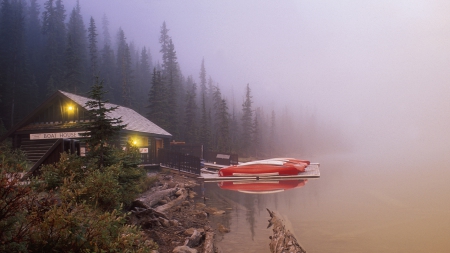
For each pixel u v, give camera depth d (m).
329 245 6.68
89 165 7.97
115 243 4.17
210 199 13.84
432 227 7.99
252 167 22.28
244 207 11.84
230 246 7.36
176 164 22.72
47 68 58.38
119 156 9.23
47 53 61.47
